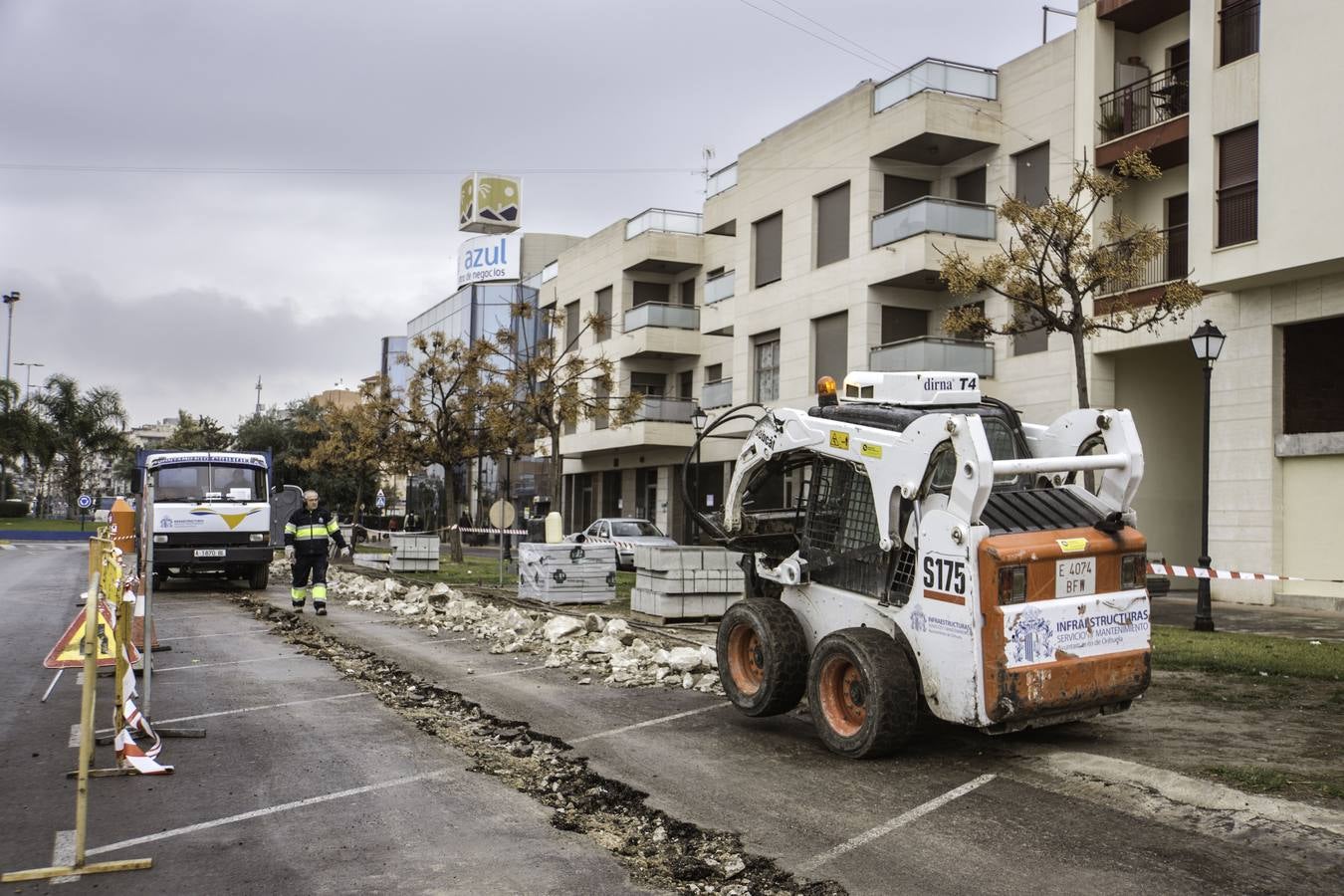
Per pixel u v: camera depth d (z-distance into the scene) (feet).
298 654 38.32
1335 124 55.36
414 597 56.03
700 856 16.56
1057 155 78.07
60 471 223.30
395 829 17.80
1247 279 60.64
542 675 33.19
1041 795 19.51
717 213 111.96
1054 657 20.80
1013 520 21.45
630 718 26.66
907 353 80.84
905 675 21.68
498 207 191.21
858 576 23.98
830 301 92.79
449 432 100.94
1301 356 61.67
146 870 15.90
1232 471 64.28
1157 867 15.67
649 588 48.39
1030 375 78.02
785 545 26.91
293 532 52.47
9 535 172.14
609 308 138.72
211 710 27.96
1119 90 73.26
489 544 173.47
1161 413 75.87
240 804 19.29
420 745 23.94
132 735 24.48
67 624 49.06
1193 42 64.08
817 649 23.30
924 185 90.79
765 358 104.22
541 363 92.73
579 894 14.88
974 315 53.11
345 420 121.08
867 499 24.02
